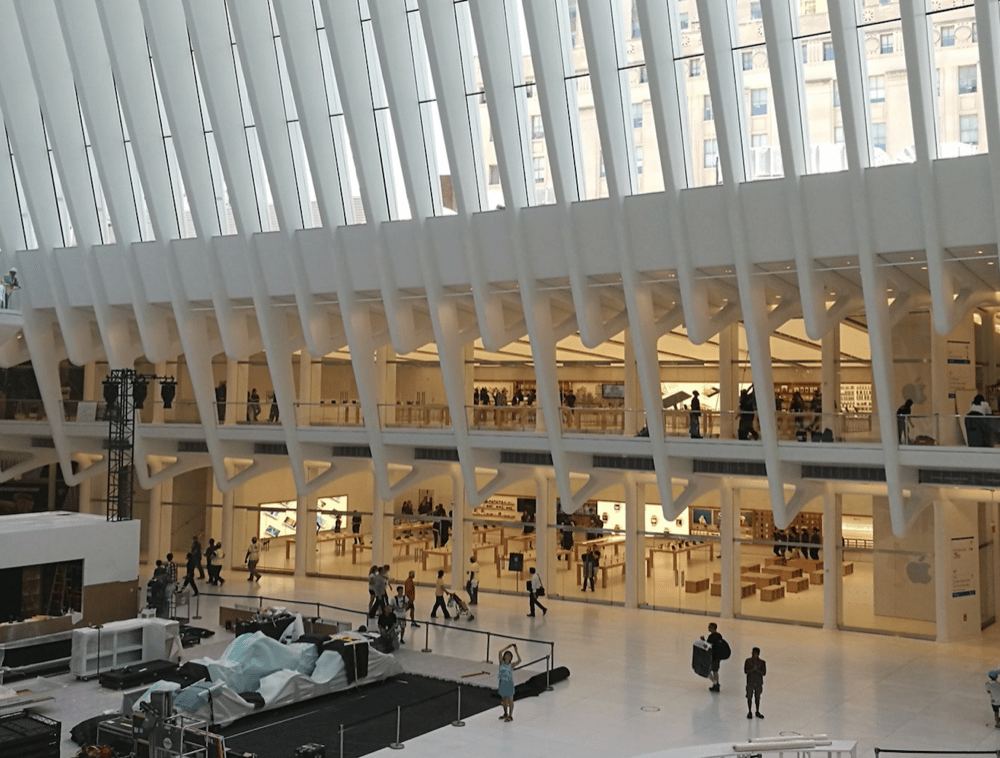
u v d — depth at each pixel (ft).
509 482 93.45
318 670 64.49
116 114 92.63
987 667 71.77
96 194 97.81
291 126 86.22
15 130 95.25
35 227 98.58
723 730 56.70
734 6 67.77
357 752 52.95
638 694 64.13
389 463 95.35
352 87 79.36
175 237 93.97
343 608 85.81
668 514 81.00
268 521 114.01
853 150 63.72
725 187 68.69
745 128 69.77
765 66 67.82
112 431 91.97
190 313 95.50
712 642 65.10
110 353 99.50
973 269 69.26
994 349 87.56
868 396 83.05
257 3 82.17
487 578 101.24
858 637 81.76
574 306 79.51
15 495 126.93
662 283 77.66
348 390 110.63
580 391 97.81
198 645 77.10
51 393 105.60
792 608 87.40
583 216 75.15
